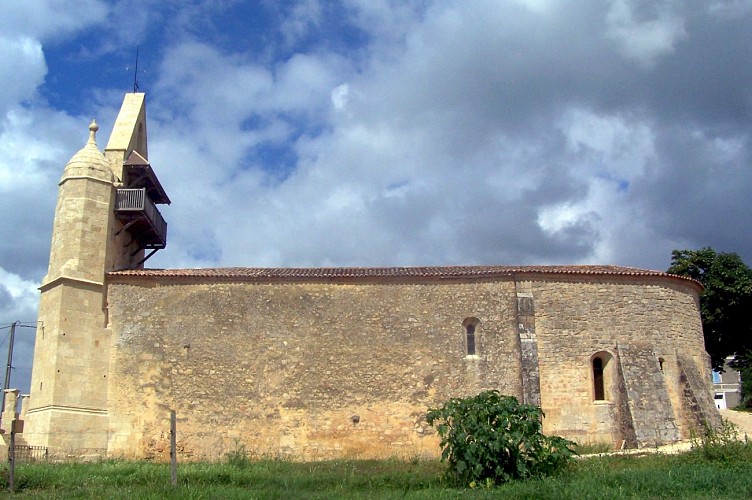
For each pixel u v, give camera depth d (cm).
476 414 1877
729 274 3994
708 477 1670
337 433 2639
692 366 2816
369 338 2736
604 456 2231
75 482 1920
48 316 2661
